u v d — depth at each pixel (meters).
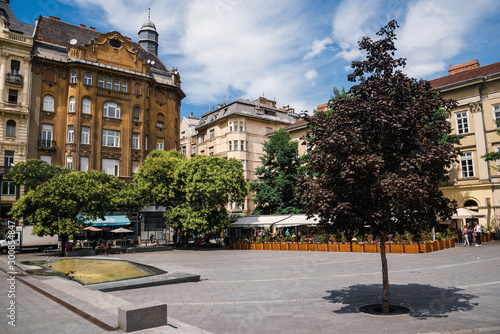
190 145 64.94
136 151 42.97
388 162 8.47
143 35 55.16
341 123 8.27
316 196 8.37
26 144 36.62
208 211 31.92
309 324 7.40
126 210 32.72
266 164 40.78
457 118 35.44
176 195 34.62
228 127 54.25
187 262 21.02
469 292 9.85
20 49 37.22
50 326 6.50
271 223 33.12
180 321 7.55
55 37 41.94
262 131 55.88
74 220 26.91
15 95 37.00
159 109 46.94
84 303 8.34
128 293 11.48
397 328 6.90
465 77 36.47
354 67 9.36
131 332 6.11
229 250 31.52
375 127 8.39
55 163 38.16
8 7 40.28
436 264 15.86
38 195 26.25
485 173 32.78
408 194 7.26
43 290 10.09
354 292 10.54
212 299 10.24
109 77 41.94
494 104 33.00
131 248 30.02
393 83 8.74
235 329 7.18
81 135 39.41
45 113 38.28
